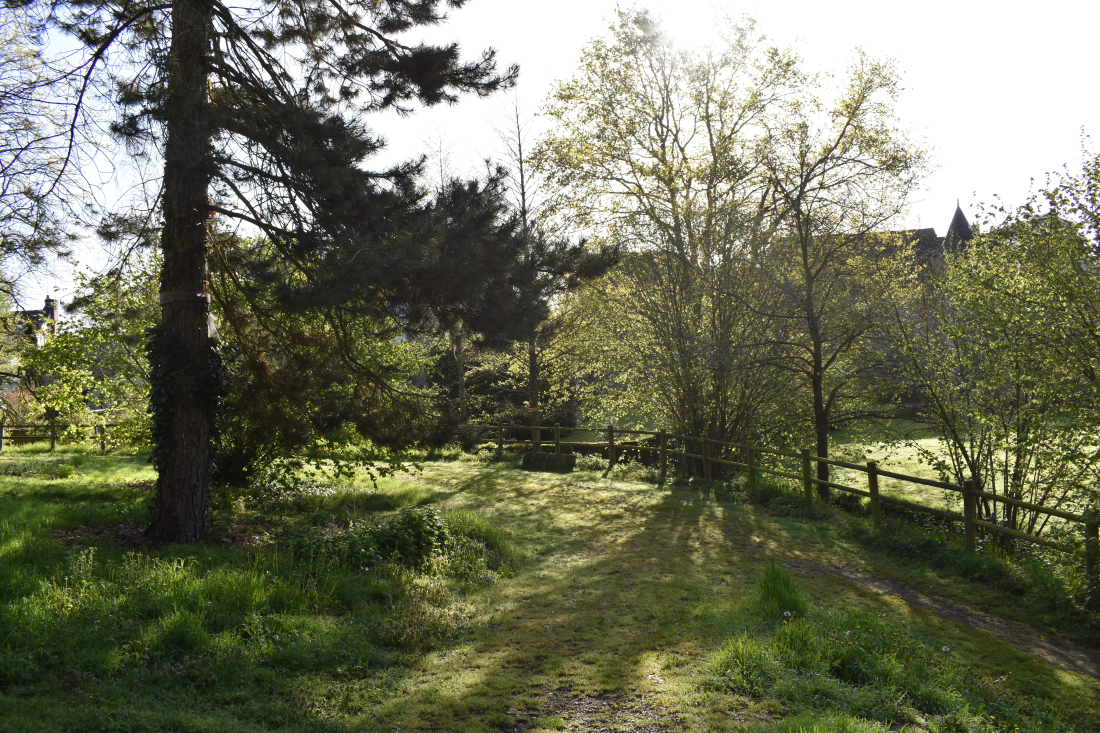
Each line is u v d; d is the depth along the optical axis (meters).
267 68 9.01
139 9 8.18
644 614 7.18
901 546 9.76
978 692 5.43
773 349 15.95
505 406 28.69
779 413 17.62
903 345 13.39
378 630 6.34
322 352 9.69
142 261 11.56
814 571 8.91
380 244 7.89
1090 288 9.25
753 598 7.23
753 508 13.09
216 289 9.62
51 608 5.41
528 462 19.00
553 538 10.83
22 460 17.72
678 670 5.67
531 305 9.53
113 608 5.67
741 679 5.30
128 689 4.69
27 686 4.49
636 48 17.20
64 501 10.82
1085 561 7.50
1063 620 7.12
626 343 18.02
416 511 9.90
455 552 9.02
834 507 12.98
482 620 7.05
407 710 4.96
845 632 6.00
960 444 12.41
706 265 16.48
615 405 19.50
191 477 8.80
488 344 9.76
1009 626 7.09
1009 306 10.12
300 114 8.20
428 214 8.16
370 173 8.55
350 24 10.14
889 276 14.66
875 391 15.05
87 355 13.78
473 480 16.27
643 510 12.88
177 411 8.83
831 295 15.29
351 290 7.97
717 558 9.55
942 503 15.54
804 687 5.16
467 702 5.11
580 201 18.58
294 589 6.73
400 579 7.80
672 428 18.88
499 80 10.31
